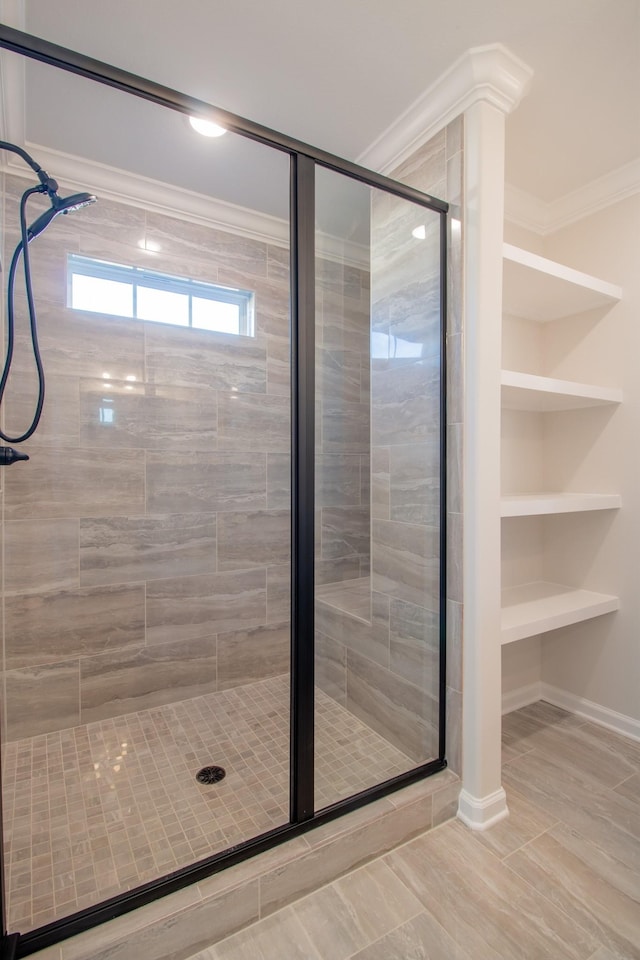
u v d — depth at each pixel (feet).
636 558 6.88
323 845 4.40
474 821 5.12
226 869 4.12
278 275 8.21
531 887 4.39
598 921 4.06
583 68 4.95
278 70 4.95
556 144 6.19
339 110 5.55
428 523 5.74
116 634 7.07
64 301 6.56
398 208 5.96
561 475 7.82
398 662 6.12
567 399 6.78
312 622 4.82
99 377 6.83
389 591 6.28
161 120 5.62
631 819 5.24
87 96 5.22
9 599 6.34
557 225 7.75
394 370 6.18
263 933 3.98
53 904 3.99
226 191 7.15
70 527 6.70
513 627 5.65
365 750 5.98
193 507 7.61
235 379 7.89
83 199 4.99
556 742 6.75
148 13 4.28
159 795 5.40
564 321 7.77
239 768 5.91
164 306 7.30
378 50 4.70
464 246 5.20
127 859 4.47
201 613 7.72
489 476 5.16
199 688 7.74
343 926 4.03
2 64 4.68
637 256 6.81
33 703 6.55
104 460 6.89
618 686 7.07
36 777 5.73
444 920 4.07
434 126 5.49
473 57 4.75
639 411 6.82
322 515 6.37
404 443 6.07
